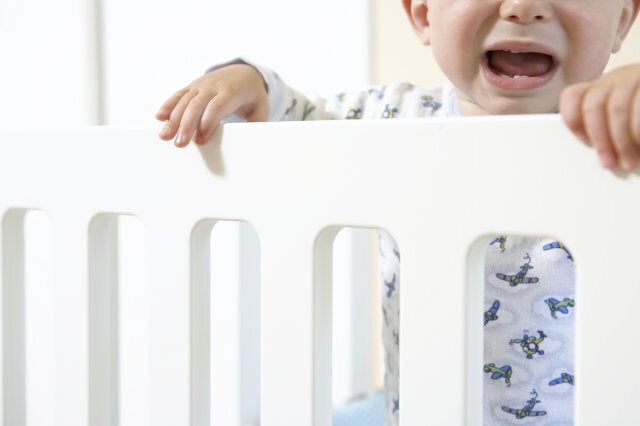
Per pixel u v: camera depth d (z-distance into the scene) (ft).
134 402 4.64
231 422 5.01
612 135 1.27
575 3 2.05
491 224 1.40
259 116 2.49
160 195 1.78
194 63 4.83
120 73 4.48
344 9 5.50
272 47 5.20
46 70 4.18
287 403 1.64
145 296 4.68
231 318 4.98
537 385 2.46
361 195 1.52
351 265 5.76
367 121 1.52
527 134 1.36
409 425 1.49
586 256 1.32
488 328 2.49
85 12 4.33
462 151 1.42
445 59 2.31
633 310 1.28
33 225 4.22
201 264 1.79
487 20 2.16
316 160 1.57
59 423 2.00
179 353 1.77
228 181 1.68
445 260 1.44
